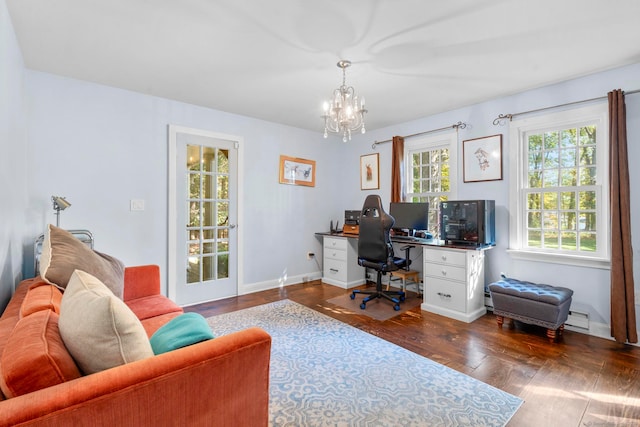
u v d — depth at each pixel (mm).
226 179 3816
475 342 2525
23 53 2330
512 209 3197
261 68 2588
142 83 2914
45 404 703
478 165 3445
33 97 2611
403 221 3932
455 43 2186
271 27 2002
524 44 2199
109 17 1889
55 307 1192
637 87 2475
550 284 2945
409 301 3641
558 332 2658
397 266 3469
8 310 1286
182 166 3455
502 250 3275
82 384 767
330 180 4957
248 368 1045
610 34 2072
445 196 3844
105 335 889
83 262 1647
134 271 2264
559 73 2674
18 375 743
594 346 2447
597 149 2730
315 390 1865
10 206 1876
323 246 4633
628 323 2436
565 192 2941
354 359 2244
